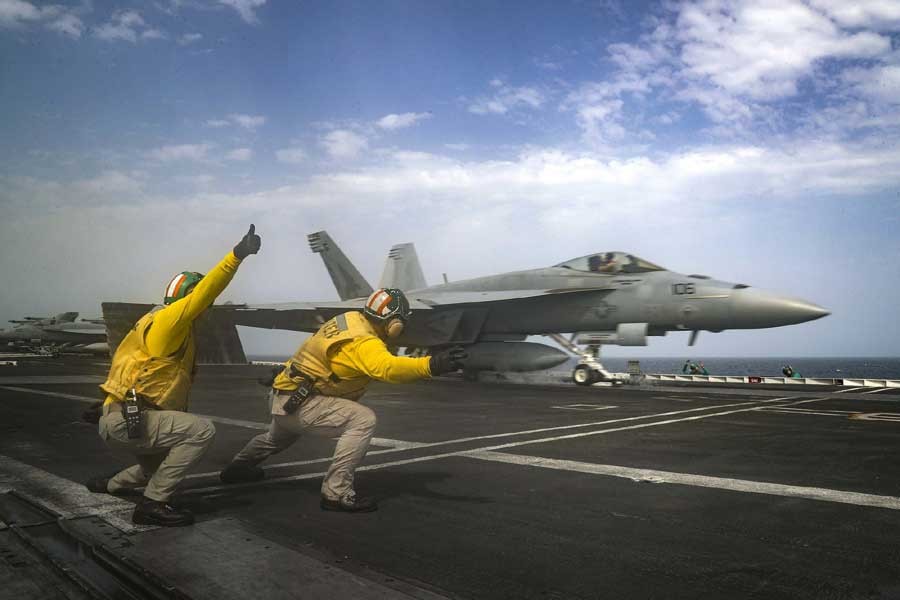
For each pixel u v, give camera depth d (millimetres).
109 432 4031
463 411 11633
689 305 18578
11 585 2977
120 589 2885
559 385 20438
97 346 49594
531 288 21781
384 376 4109
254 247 3811
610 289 19953
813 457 6523
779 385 20188
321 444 7539
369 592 2785
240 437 8391
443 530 3924
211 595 2725
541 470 5879
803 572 3164
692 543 3645
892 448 7109
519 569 3213
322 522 4102
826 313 17078
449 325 22531
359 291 31703
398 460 6434
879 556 3406
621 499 4727
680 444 7445
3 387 17484
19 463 6324
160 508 3914
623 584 3008
